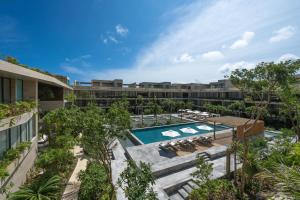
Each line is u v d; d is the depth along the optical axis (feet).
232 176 41.47
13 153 29.63
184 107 154.10
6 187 26.21
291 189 14.69
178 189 37.58
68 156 40.50
